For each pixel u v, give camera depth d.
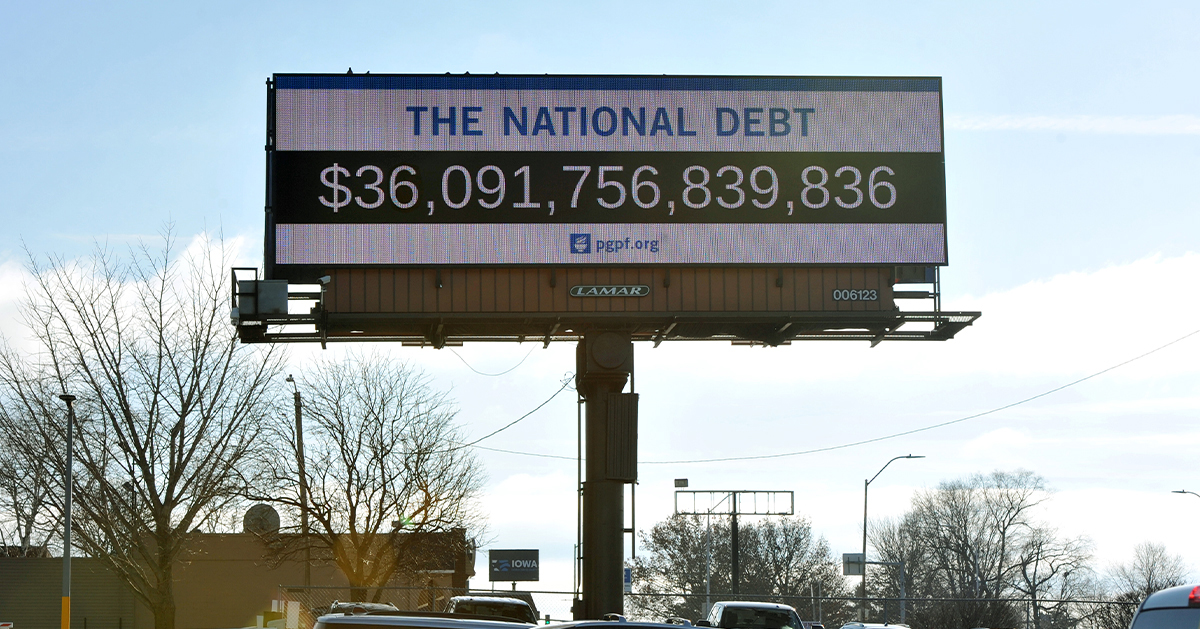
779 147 29.95
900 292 30.23
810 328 30.69
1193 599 10.48
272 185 29.17
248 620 52.44
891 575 91.56
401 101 29.66
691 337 31.47
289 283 29.31
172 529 35.81
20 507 38.28
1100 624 67.12
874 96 30.28
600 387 29.88
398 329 30.17
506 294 29.36
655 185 29.66
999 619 80.75
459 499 43.19
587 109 29.86
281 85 29.55
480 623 13.31
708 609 34.53
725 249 29.53
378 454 43.12
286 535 42.97
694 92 30.08
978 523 91.50
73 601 51.62
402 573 47.16
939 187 30.06
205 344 36.03
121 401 35.22
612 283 29.48
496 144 29.64
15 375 35.62
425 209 29.31
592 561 29.03
